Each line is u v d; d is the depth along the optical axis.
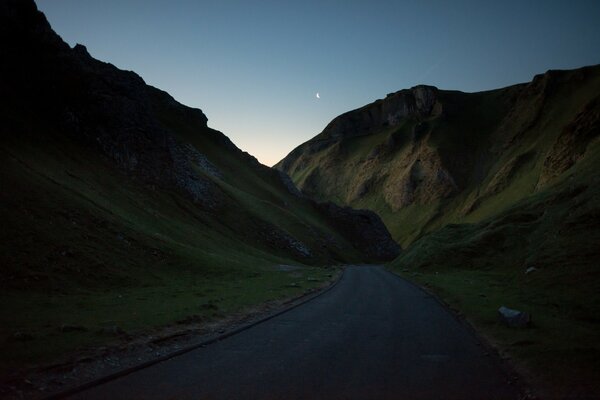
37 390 8.54
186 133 129.50
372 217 156.50
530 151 183.62
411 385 9.04
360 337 14.54
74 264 27.78
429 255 56.03
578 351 10.88
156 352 12.12
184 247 43.34
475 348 12.76
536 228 48.38
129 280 29.27
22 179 34.41
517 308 19.48
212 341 13.76
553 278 27.12
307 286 33.44
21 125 48.62
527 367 10.05
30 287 23.16
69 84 62.91
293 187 156.62
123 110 68.69
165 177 69.94
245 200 95.75
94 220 35.88
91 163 54.97
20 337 12.17
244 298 23.98
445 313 20.39
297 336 14.76
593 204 35.59
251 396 8.35
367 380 9.41
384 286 35.78
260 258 65.12
